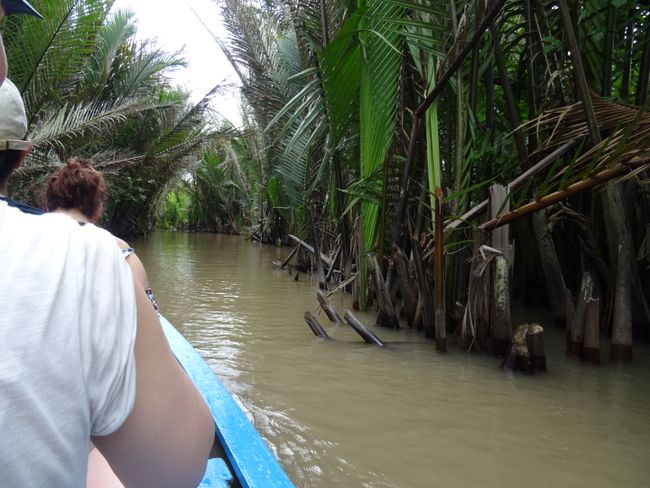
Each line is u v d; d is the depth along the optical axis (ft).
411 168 19.04
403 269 18.99
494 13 13.33
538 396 12.16
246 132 58.23
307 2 19.69
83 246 2.06
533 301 23.39
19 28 29.14
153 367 2.21
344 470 8.60
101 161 40.91
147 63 52.42
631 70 19.51
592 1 16.31
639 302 17.43
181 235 102.37
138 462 2.21
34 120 34.32
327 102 17.93
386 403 11.55
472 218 15.64
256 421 10.42
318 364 14.40
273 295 26.63
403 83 18.31
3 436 1.68
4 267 1.83
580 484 8.33
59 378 1.81
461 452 9.32
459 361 14.84
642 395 12.29
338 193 26.37
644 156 11.95
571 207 19.61
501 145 17.52
